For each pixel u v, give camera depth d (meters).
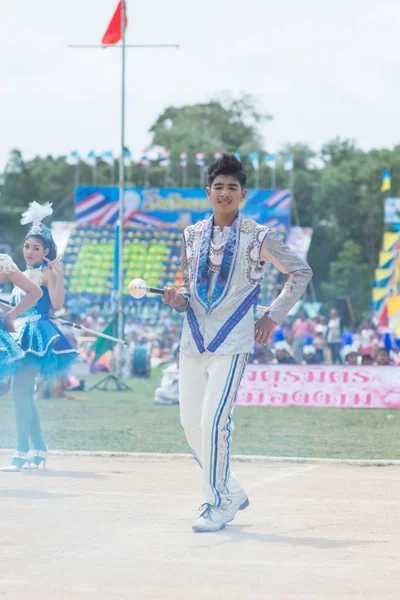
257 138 125.69
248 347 8.95
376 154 120.38
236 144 124.56
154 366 48.66
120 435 18.34
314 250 114.44
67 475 12.77
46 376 13.53
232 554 7.72
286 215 57.81
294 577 6.92
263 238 9.00
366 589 6.59
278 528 9.03
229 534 8.65
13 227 118.81
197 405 9.12
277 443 17.36
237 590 6.50
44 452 13.43
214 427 8.89
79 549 7.84
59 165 124.75
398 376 25.64
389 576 7.02
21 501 10.38
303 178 115.31
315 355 41.06
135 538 8.35
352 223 115.00
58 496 10.80
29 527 8.81
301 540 8.43
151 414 23.34
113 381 35.91
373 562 7.52
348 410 25.03
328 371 25.94
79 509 9.88
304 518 9.61
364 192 114.12
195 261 9.06
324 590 6.54
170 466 13.91
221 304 8.92
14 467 13.20
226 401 8.91
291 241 64.88
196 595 6.35
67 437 17.84
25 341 13.37
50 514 9.55
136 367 39.31
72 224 62.38
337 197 114.00
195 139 119.94
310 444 17.27
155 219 59.94
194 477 12.63
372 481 12.54
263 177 117.50
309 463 14.61
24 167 127.31
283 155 120.69
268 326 9.05
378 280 58.78
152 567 7.18
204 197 59.62
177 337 52.59
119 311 35.81
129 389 32.44
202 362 9.05
